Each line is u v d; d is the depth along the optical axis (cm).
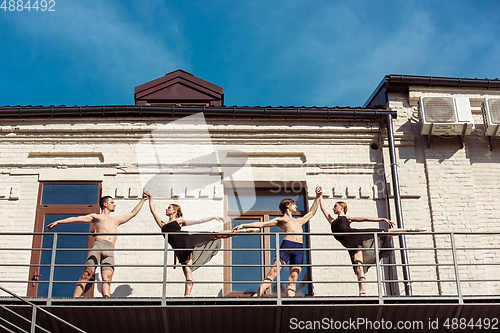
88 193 993
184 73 1106
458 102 1020
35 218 969
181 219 841
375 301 762
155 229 963
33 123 1028
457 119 1006
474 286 930
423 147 1032
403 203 988
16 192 980
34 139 1020
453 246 788
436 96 1032
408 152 1027
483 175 1019
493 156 1034
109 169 1004
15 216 965
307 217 855
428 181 1005
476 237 967
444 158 1023
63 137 1023
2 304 741
